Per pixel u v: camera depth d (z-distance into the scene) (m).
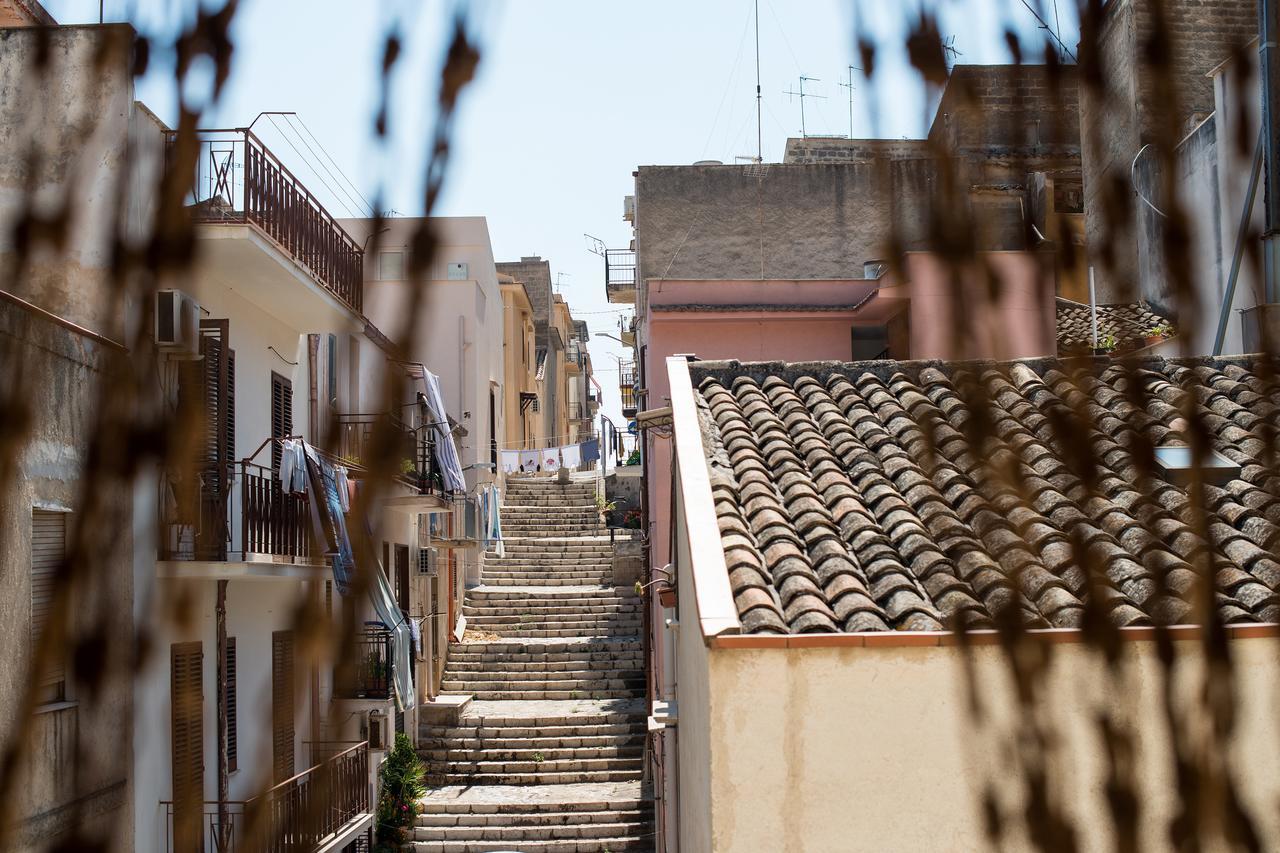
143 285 2.97
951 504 6.83
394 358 2.14
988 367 2.72
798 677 5.19
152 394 3.63
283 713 15.76
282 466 14.71
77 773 9.85
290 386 17.20
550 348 56.75
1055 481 6.88
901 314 19.22
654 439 19.81
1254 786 4.94
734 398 8.86
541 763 24.69
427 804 22.50
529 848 21.30
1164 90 2.51
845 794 5.10
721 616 5.51
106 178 10.33
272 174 14.02
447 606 29.48
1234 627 5.05
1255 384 7.94
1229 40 3.13
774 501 7.02
